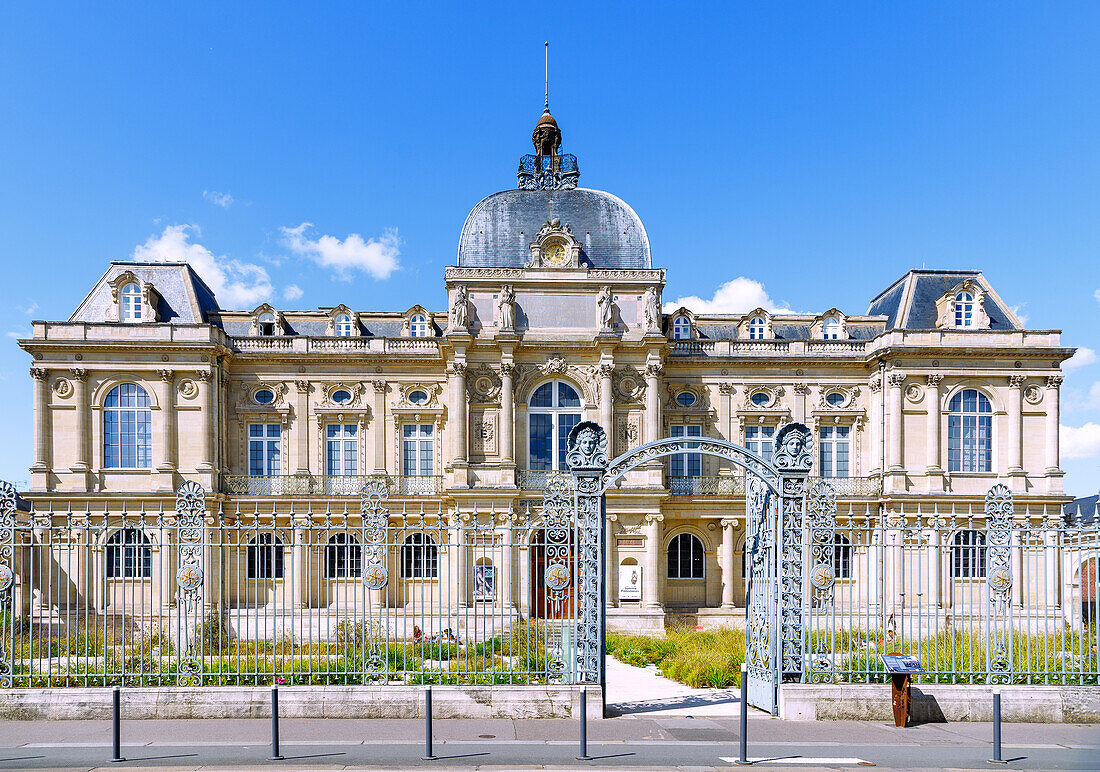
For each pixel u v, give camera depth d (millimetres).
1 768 13461
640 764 13875
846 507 43531
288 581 42281
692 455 45844
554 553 18031
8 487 18078
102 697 16875
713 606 44469
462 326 42250
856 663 19922
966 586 42000
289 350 45375
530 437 43312
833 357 45500
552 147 49812
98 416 41906
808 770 13641
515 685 17344
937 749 15070
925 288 46875
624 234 45969
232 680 18734
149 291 43188
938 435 43344
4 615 17828
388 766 13617
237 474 44656
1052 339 43750
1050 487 43125
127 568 41156
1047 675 18094
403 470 45344
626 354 43344
